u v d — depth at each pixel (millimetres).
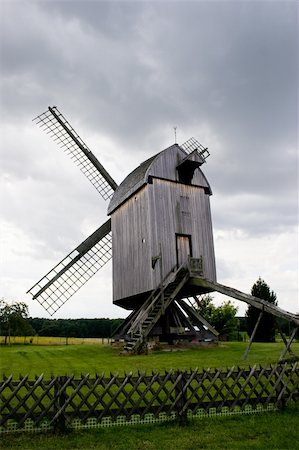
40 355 20344
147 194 23344
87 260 29984
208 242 24672
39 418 7422
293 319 15086
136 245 24203
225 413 8562
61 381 7699
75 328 68875
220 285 19844
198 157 24281
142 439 7211
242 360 15836
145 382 8133
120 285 25953
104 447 6824
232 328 46500
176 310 23453
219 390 8602
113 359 17500
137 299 26109
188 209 24438
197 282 21609
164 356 17891
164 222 23312
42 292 28016
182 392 8203
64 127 33250
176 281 22266
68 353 21219
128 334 23031
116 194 28406
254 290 35031
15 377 12891
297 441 7191
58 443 6949
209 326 22641
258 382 9039
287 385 9414
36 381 7598
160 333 22531
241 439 7305
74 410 7586
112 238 27953
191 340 22781
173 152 24938
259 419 8328
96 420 7699
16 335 49375
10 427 7340
